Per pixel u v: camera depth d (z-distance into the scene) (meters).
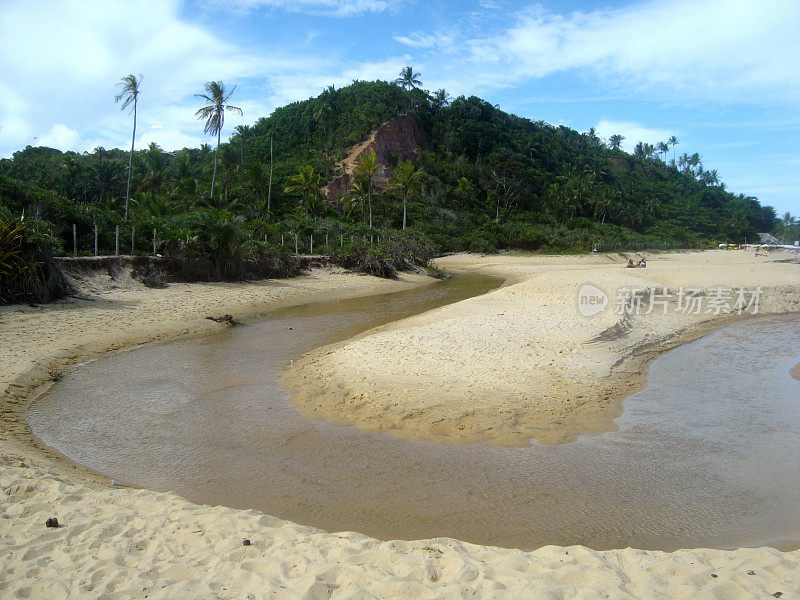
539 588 4.18
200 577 4.37
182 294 22.28
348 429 8.88
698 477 7.37
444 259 56.69
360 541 5.13
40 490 6.09
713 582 4.39
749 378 12.25
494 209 75.31
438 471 7.46
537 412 9.48
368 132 76.19
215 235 26.30
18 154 68.94
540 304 19.11
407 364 11.93
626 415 9.59
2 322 15.13
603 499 6.75
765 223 115.06
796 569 4.68
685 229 91.44
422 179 71.19
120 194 49.97
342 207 61.84
